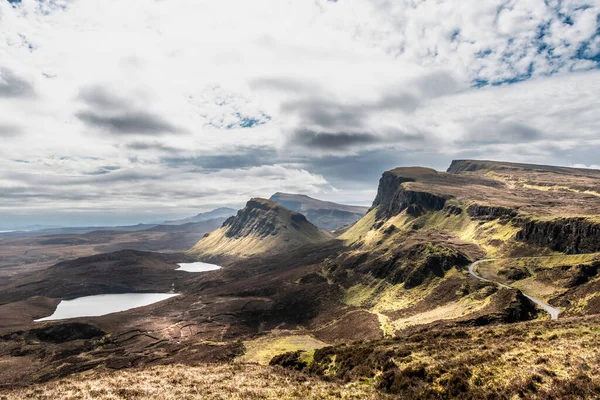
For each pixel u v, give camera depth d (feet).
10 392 101.81
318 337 397.39
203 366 141.49
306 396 98.12
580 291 341.41
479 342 123.85
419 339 149.28
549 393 75.82
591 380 75.97
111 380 111.24
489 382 87.35
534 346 104.88
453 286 465.06
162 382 108.68
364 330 366.43
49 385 112.47
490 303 332.60
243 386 106.52
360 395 98.02
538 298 376.27
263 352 286.05
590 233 483.10
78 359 458.50
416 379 99.55
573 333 113.39
